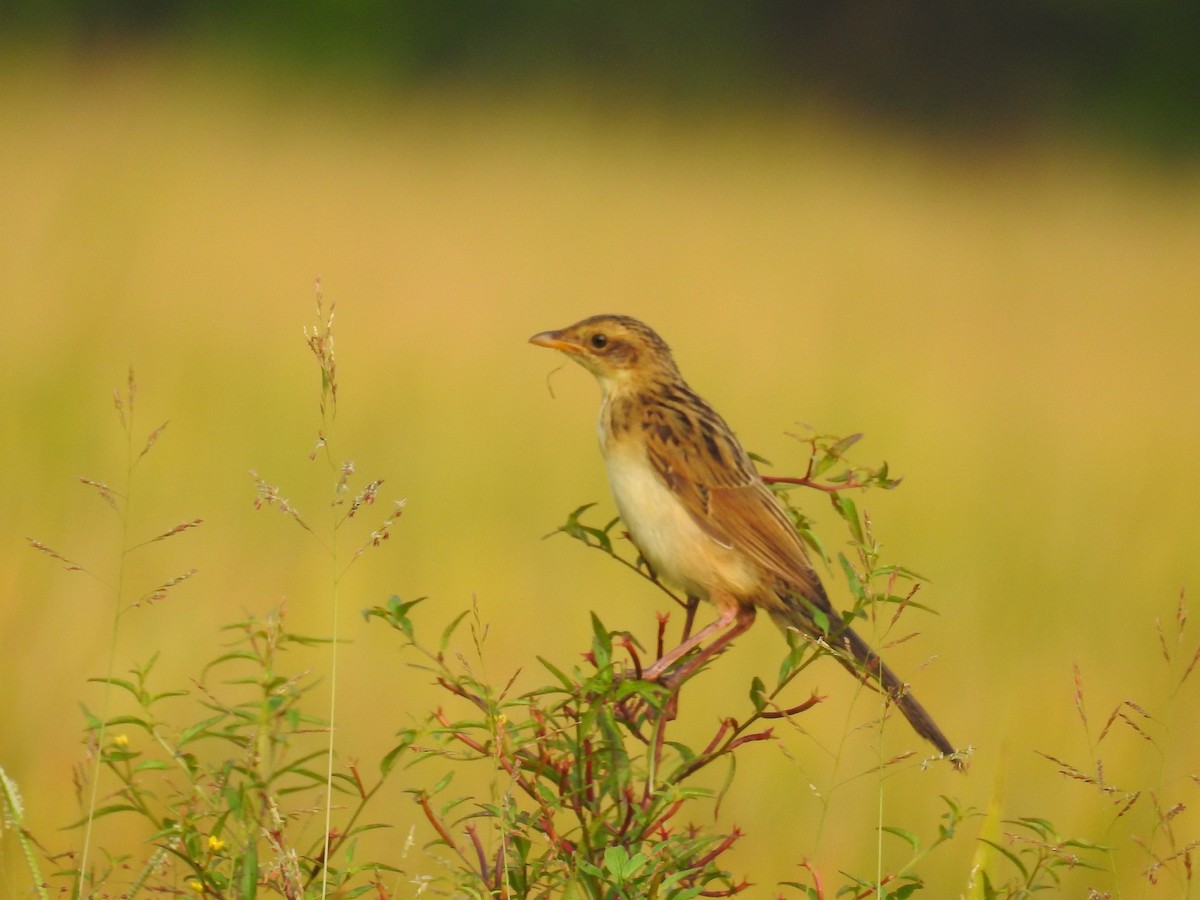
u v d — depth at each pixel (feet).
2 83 164.25
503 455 64.95
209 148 153.07
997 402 91.45
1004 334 117.50
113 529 49.88
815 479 23.57
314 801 29.04
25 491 50.01
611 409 31.30
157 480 54.95
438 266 115.44
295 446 61.57
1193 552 59.82
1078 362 110.63
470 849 22.08
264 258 107.45
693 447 30.07
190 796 19.76
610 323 31.50
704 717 41.52
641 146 193.67
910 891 20.44
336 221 128.36
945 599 51.70
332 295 98.07
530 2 213.05
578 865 18.72
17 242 90.33
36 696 35.78
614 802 20.29
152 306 85.61
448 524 56.13
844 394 83.15
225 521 52.90
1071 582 53.88
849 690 43.80
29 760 32.81
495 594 48.75
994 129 228.63
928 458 73.41
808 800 37.29
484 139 184.96
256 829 18.92
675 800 19.81
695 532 29.73
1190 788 36.94
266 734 18.86
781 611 29.81
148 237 99.76
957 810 21.29
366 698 40.60
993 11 231.09
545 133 189.37
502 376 80.89
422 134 183.52
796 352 94.48
